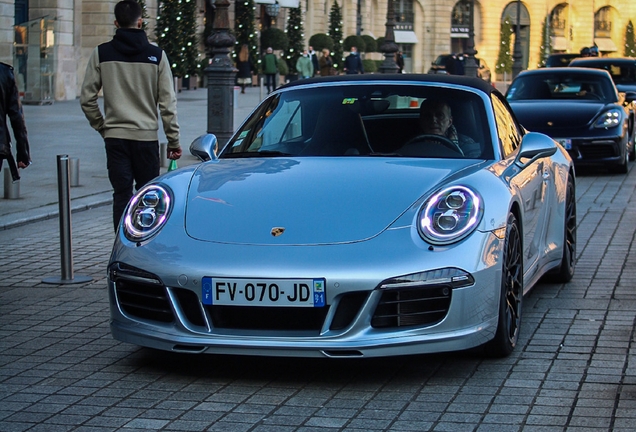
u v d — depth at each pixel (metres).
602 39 93.50
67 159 7.41
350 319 4.65
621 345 5.45
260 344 4.64
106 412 4.41
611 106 14.88
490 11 84.50
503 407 4.41
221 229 4.90
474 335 4.77
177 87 40.25
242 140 6.14
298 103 6.20
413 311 4.67
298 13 54.84
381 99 6.07
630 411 4.33
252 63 47.44
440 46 82.88
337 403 4.51
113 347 5.56
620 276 7.48
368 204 4.95
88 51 36.41
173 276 4.75
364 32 74.69
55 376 5.00
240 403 4.53
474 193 4.97
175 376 4.97
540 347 5.43
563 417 4.26
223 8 15.59
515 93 15.81
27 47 30.16
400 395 4.61
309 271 4.60
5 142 6.83
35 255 8.63
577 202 11.92
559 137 14.46
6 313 6.44
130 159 7.76
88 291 7.15
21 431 4.17
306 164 5.52
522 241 5.51
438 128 5.84
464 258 4.71
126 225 5.14
